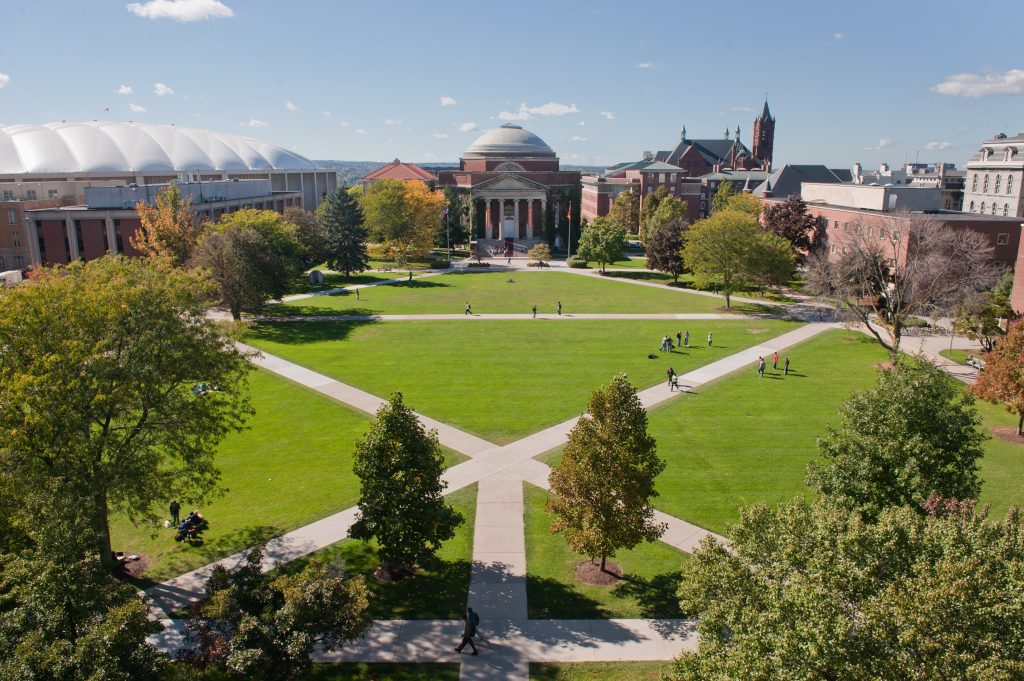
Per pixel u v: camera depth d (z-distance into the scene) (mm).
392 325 68375
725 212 79062
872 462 22562
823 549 14164
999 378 37469
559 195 143750
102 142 131875
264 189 122250
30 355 22391
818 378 50656
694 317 72938
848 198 100750
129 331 24031
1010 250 74625
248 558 19625
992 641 11625
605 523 23969
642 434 24312
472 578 25500
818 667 11719
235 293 63750
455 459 36000
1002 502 31156
